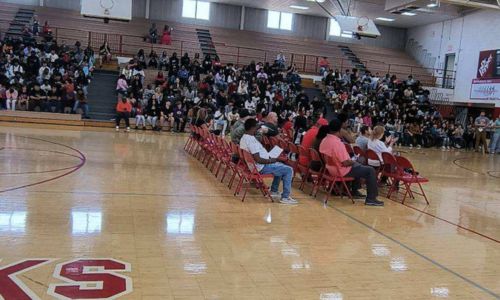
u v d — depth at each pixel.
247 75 22.03
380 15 28.39
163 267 4.12
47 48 20.53
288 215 6.28
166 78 20.83
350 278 4.18
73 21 25.80
